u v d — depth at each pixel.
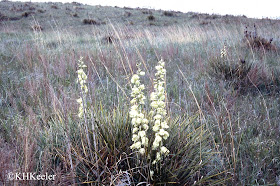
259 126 2.82
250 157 2.31
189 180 1.96
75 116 2.60
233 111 3.09
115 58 5.95
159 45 8.72
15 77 4.46
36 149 2.19
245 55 6.18
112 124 2.17
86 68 5.01
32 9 21.47
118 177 1.81
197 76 4.85
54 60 6.03
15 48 7.43
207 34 10.48
